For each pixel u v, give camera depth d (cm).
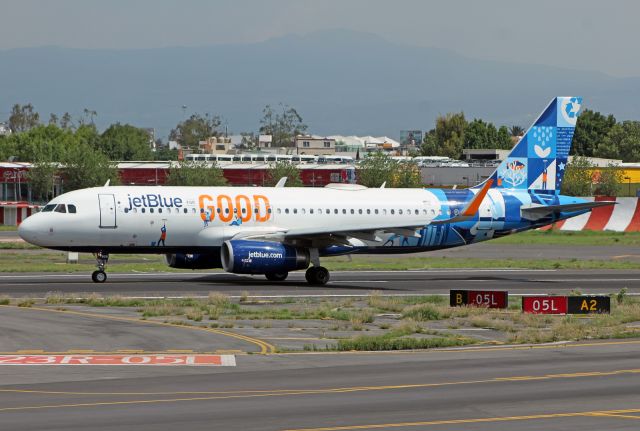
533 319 12119
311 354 9306
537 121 19275
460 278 18488
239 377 7950
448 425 6119
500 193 18962
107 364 8588
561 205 18638
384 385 7569
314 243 16975
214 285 16362
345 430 5950
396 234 16925
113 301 13188
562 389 7394
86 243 16425
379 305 13388
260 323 11575
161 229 16650
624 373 8181
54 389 7356
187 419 6256
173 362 8725
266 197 17488
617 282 17938
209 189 17362
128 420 6222
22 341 9875
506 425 6128
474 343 10150
